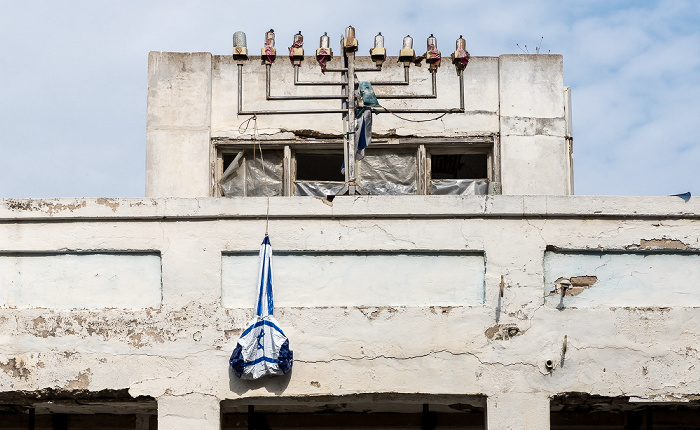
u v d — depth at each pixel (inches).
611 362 430.6
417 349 429.1
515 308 432.8
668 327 433.7
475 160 589.9
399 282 435.8
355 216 437.4
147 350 430.3
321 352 428.5
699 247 439.5
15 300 438.3
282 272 435.8
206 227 438.0
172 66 582.6
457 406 489.7
